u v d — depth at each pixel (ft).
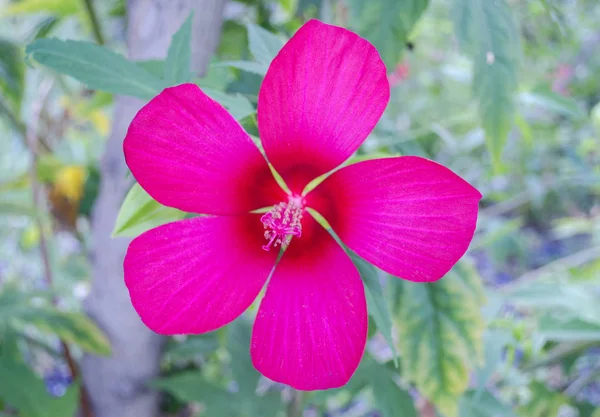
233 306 0.77
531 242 4.78
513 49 1.09
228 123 0.70
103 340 1.44
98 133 3.10
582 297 1.52
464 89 3.65
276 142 0.73
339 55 0.68
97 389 1.55
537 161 3.08
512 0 1.69
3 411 1.58
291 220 0.79
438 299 1.23
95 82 0.81
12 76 1.78
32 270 2.94
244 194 0.77
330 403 2.23
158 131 0.68
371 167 0.72
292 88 0.70
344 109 0.71
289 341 0.77
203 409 1.55
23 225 2.88
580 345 1.64
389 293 1.24
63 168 2.05
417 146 1.30
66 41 0.82
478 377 1.34
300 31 0.66
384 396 1.37
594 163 3.23
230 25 1.59
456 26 1.09
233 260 0.78
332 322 0.76
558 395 1.70
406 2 1.08
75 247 2.82
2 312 1.45
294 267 0.80
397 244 0.74
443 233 0.70
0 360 1.41
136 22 1.24
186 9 1.21
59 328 1.41
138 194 0.79
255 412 1.57
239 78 1.13
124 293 1.46
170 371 1.96
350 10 1.09
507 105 1.10
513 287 1.66
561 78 4.46
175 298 0.74
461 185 0.68
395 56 1.09
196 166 0.71
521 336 1.65
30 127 1.93
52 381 2.49
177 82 0.81
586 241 4.98
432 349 1.23
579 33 4.69
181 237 0.74
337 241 0.80
